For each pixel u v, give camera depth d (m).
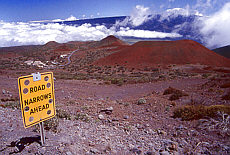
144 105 10.31
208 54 72.88
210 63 62.34
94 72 56.50
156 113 8.45
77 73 53.38
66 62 110.56
